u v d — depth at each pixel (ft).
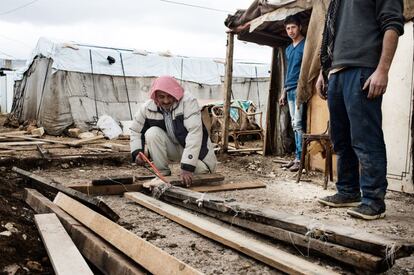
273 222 8.81
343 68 10.74
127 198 13.08
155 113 14.87
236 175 18.86
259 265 7.68
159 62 47.16
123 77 44.78
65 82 41.04
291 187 15.85
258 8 22.08
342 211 11.87
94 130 40.73
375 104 10.44
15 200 11.62
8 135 35.96
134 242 7.50
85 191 13.43
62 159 19.75
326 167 15.40
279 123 26.40
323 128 19.57
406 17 14.89
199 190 14.29
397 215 11.63
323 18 18.11
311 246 7.90
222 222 10.42
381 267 6.71
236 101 36.96
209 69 50.39
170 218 10.56
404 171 15.55
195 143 13.85
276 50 26.68
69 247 7.29
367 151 10.65
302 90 19.15
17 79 56.65
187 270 6.19
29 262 7.25
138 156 14.67
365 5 10.44
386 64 9.98
